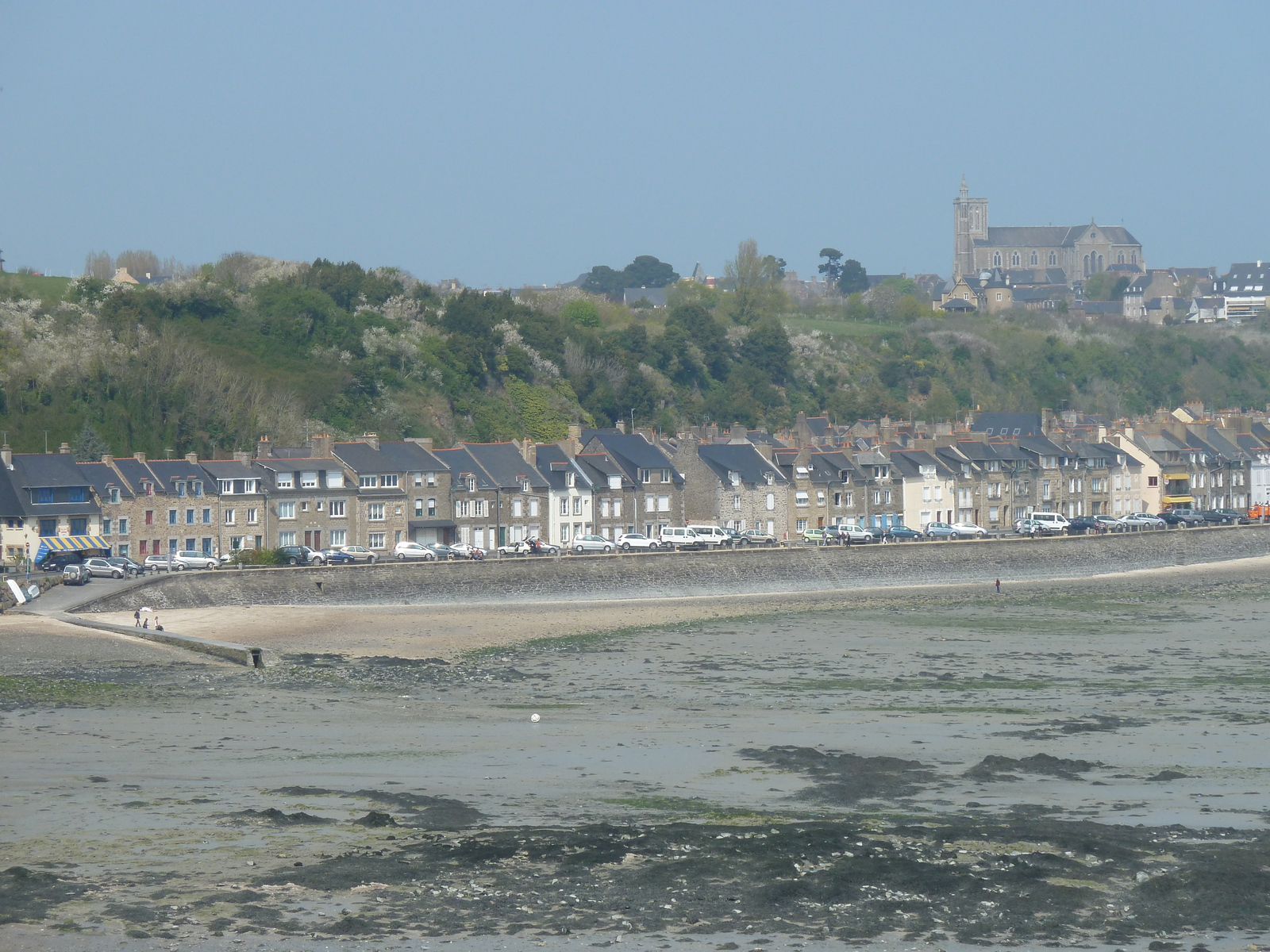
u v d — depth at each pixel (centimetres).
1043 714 17362
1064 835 11531
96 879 10281
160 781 13212
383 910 9719
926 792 13125
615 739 15525
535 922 9531
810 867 10631
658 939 9262
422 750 14800
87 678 18988
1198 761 14488
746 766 14150
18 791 12712
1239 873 10456
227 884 10194
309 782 13238
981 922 9581
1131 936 9362
